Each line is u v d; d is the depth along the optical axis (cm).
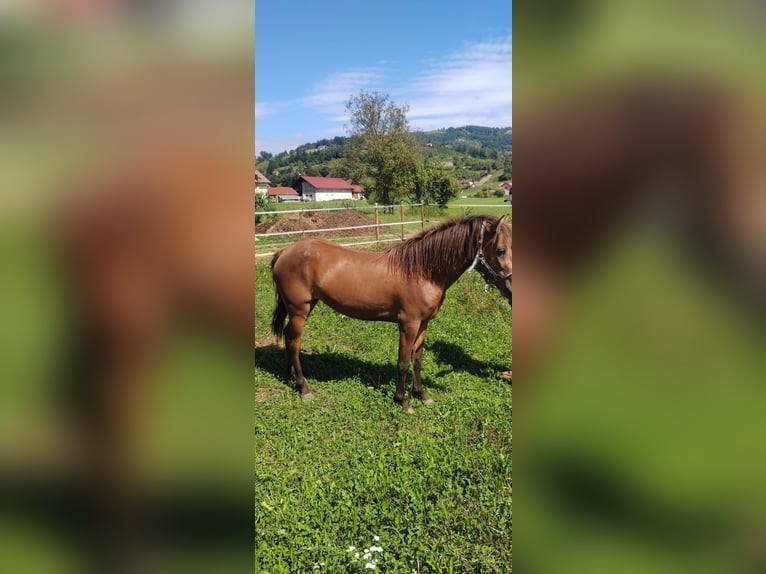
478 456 370
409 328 479
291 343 512
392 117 3366
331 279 488
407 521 304
